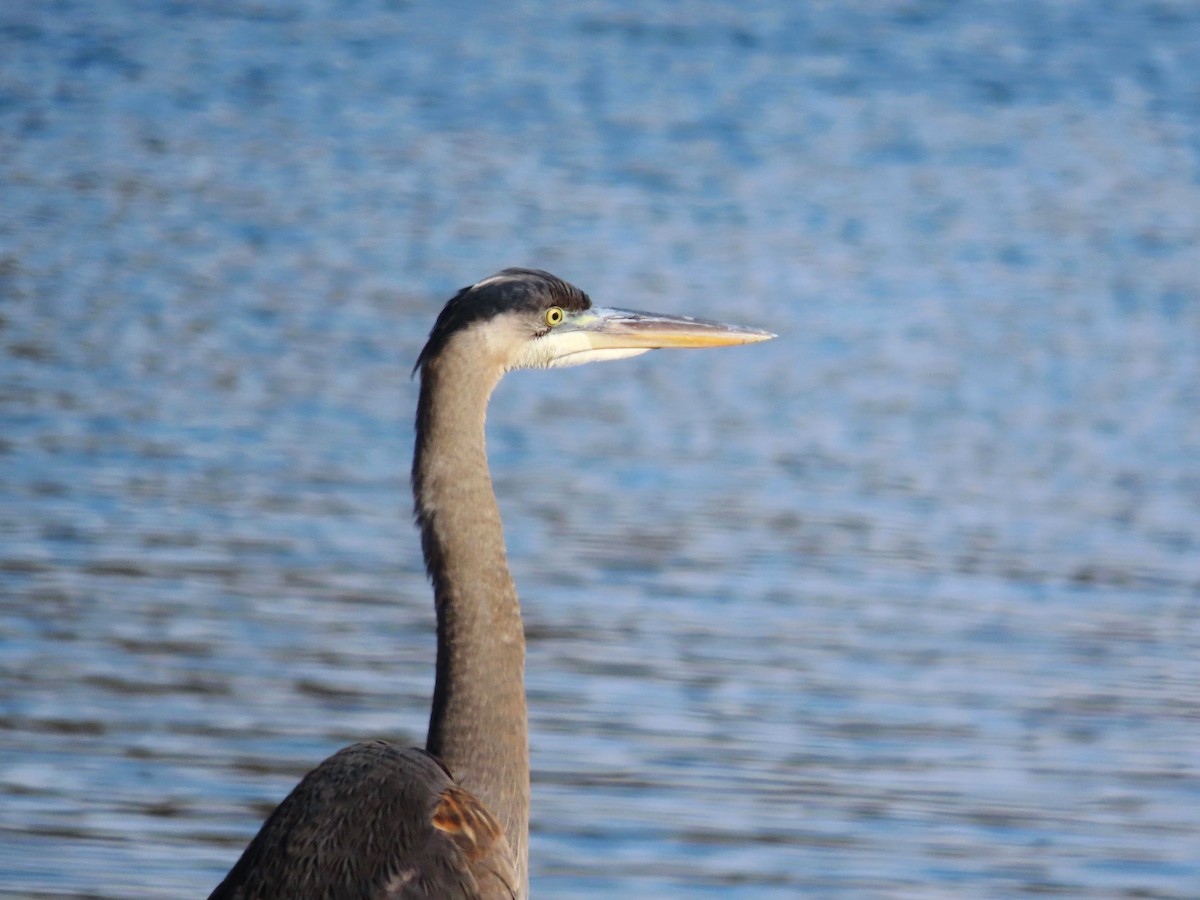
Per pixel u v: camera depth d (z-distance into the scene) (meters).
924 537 14.63
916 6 44.69
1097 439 17.69
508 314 5.95
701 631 12.37
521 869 5.73
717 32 41.84
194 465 15.74
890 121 33.62
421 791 5.23
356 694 11.09
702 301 22.17
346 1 44.72
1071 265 24.78
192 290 22.27
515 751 5.73
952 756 10.59
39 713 10.58
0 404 17.31
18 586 12.64
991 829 9.68
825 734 10.78
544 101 35.06
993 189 29.11
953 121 33.66
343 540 14.02
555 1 45.38
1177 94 35.69
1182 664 12.08
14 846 8.99
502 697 5.72
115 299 21.72
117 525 14.02
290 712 10.79
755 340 6.45
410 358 19.69
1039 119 33.88
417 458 5.81
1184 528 15.03
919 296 23.05
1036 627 12.67
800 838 9.41
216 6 43.62
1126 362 20.42
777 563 13.83
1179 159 31.06
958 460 16.94
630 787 9.96
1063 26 42.31
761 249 25.08
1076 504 15.66
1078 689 11.64
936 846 9.48
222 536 13.91
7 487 14.85
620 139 32.16
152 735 10.34
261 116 33.25
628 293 22.27
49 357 19.11
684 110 34.44
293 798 5.27
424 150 31.05
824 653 12.05
